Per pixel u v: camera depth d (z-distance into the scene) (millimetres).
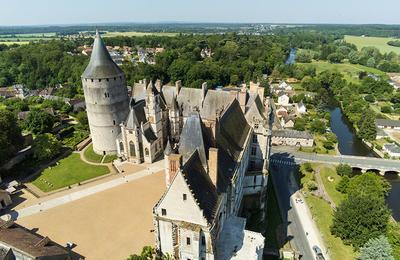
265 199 81188
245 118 79875
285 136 130125
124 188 85250
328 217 80188
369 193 82812
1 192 76062
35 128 127438
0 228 57094
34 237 57656
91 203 78375
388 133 150625
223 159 57875
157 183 87688
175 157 44719
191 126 51531
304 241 71062
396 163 114625
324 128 145500
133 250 61594
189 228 46312
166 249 51625
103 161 102625
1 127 100812
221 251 53281
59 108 166750
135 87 116312
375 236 67188
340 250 68688
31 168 98500
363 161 116188
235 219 60125
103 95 97438
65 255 55062
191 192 44812
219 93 101688
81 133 130500
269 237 71438
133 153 99562
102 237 65500
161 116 102750
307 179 100188
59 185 87938
